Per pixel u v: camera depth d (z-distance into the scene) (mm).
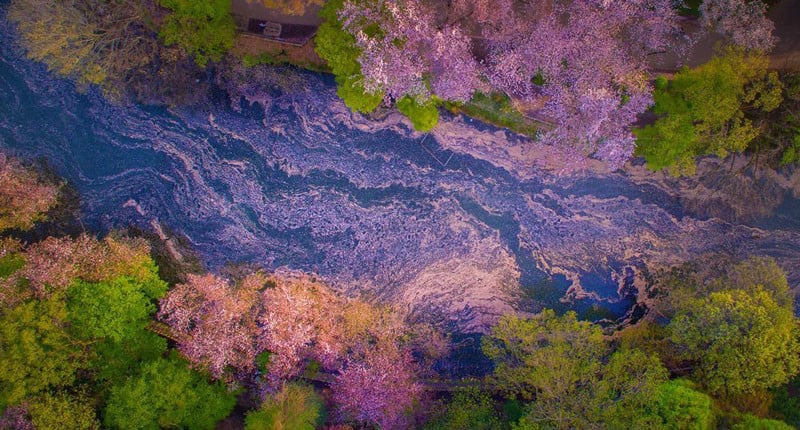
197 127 26484
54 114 26406
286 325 23875
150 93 25953
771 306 22234
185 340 23672
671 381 22828
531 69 21688
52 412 21625
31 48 22984
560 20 23859
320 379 25984
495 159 26406
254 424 23500
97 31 23438
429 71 22078
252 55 25375
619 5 20688
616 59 21234
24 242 25328
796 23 24000
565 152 23406
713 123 22453
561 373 22234
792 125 23203
